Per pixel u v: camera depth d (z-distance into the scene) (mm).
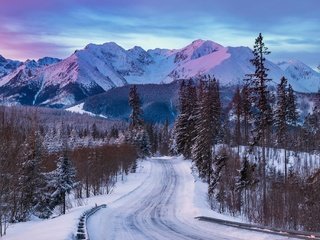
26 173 42250
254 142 54062
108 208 39125
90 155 70750
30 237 19719
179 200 47875
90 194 63438
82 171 64812
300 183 58094
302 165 79875
